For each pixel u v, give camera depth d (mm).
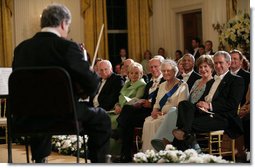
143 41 18156
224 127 6562
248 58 9852
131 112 7523
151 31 18344
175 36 17891
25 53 4473
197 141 7047
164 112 7145
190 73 7812
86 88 4379
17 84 4305
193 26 17469
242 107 7102
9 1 16953
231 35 9953
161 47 18062
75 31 17656
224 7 15758
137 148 7504
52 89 4254
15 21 17094
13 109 4371
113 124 7941
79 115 4445
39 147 4848
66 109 4262
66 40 4453
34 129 4402
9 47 16922
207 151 6953
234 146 6949
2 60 16859
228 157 7254
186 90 7160
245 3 15195
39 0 17281
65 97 4246
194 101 7051
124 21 18375
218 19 15984
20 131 4445
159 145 6695
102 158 4672
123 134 7480
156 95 7570
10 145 4531
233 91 6691
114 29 18219
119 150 7781
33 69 4230
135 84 8117
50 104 4277
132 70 8164
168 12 17984
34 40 4492
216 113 6613
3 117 10516
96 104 8430
